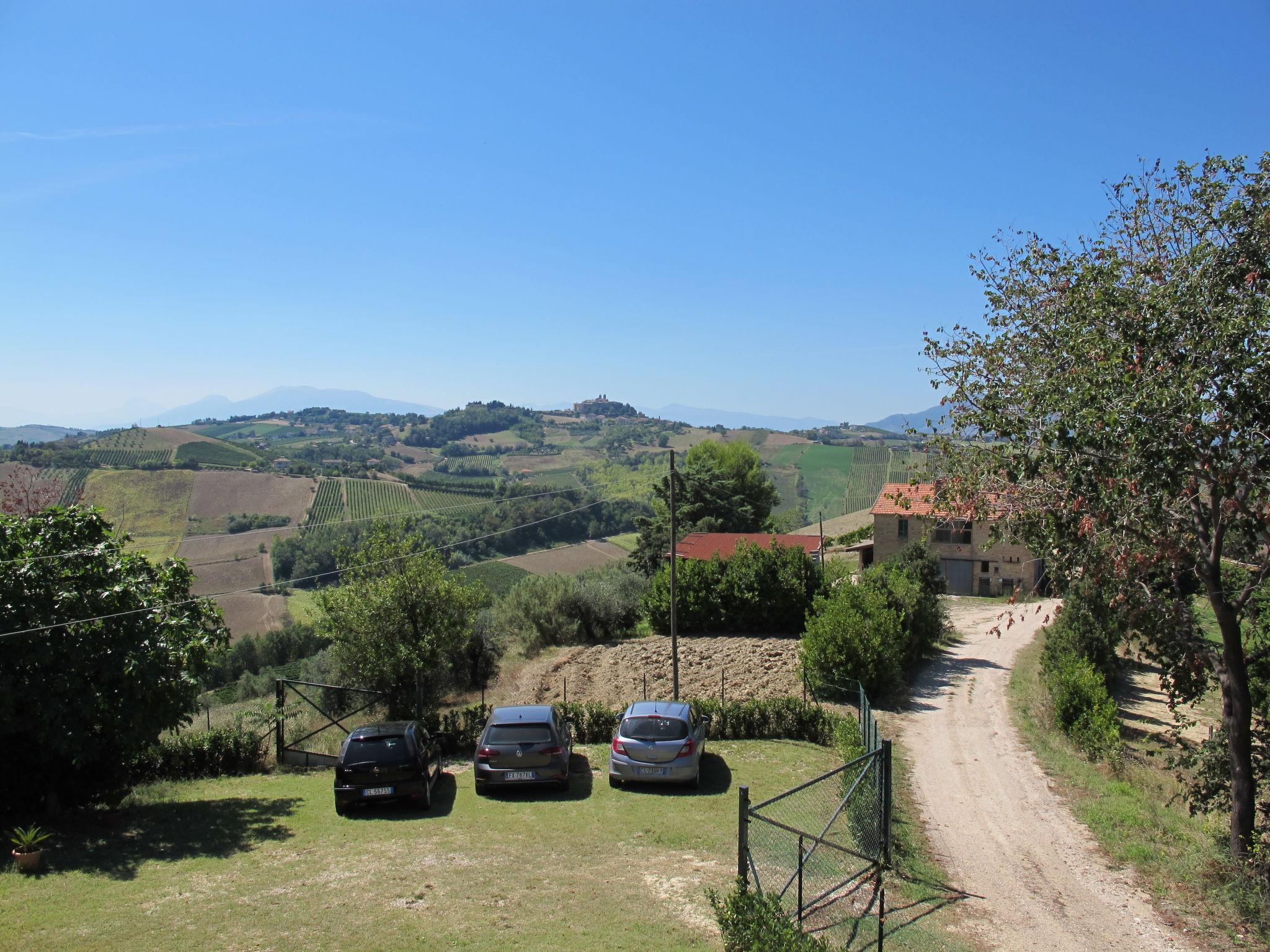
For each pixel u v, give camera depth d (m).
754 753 18.80
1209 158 11.41
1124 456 10.55
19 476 19.70
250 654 45.97
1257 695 13.44
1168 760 14.43
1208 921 9.91
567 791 15.80
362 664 26.73
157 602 14.61
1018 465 11.57
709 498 67.12
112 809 14.45
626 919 9.48
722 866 11.38
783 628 39.69
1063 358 12.01
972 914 9.97
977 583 51.88
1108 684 28.94
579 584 42.59
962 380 12.80
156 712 14.06
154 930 9.08
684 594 40.56
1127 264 11.80
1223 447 10.51
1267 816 12.41
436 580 27.11
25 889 10.28
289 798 15.69
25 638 12.73
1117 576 11.34
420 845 12.48
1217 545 11.31
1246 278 10.53
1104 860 12.09
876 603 28.45
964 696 25.56
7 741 13.27
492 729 15.74
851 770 13.63
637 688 28.86
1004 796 15.47
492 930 9.13
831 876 10.62
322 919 9.47
